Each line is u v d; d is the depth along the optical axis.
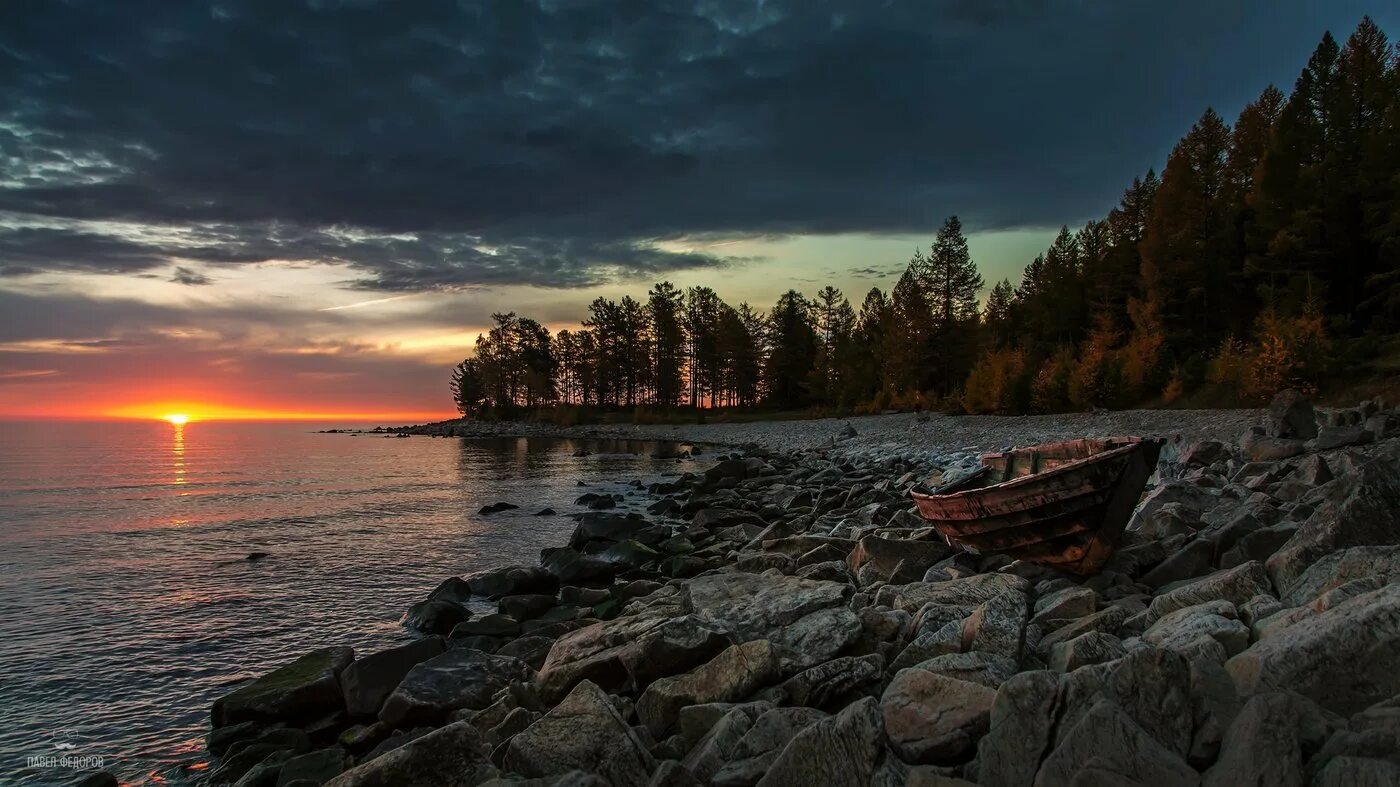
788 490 31.16
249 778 8.26
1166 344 59.41
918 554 12.94
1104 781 4.59
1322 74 62.50
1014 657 7.34
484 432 127.81
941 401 70.19
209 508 31.41
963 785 4.87
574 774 5.30
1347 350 40.91
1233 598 8.33
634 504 32.38
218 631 14.11
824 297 111.00
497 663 10.07
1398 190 50.28
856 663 7.76
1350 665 5.36
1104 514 10.90
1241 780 4.42
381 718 9.18
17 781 8.62
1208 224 64.94
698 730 7.07
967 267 79.50
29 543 23.05
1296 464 17.86
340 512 30.03
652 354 125.44
